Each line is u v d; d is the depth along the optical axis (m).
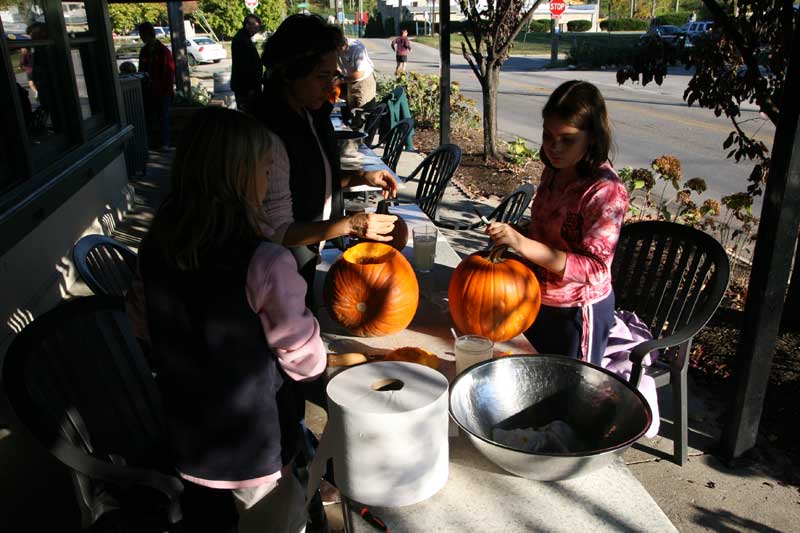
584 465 1.41
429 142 10.50
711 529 2.46
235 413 1.46
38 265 4.34
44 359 1.90
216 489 1.54
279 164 2.17
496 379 1.75
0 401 3.38
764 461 2.84
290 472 1.57
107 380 2.07
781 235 2.44
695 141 10.17
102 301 2.10
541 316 2.39
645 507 1.42
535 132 11.33
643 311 2.86
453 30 54.97
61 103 5.32
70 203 5.13
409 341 2.17
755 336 2.60
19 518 2.58
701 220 6.04
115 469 1.70
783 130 2.36
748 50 3.67
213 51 33.00
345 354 1.95
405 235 2.60
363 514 1.39
